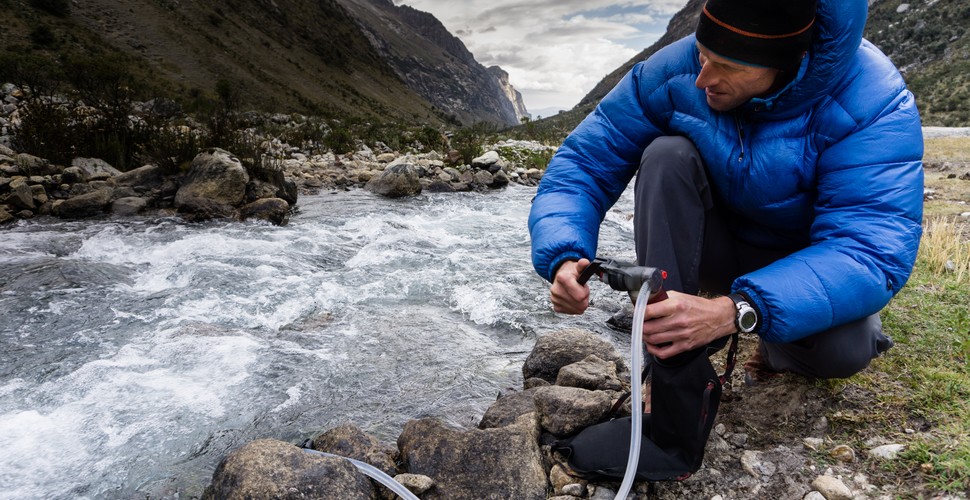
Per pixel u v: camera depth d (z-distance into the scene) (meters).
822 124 1.77
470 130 19.81
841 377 2.12
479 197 9.66
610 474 1.89
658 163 1.85
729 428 2.23
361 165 11.88
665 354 1.62
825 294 1.65
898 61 137.75
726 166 1.87
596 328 3.85
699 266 2.06
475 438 2.11
